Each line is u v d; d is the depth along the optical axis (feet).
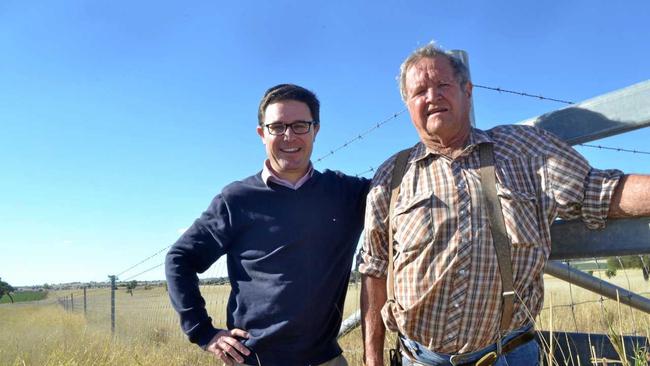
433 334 7.04
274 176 9.19
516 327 6.86
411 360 7.44
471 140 7.39
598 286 8.97
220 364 20.07
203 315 9.29
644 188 6.25
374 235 8.04
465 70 7.73
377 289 8.20
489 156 7.24
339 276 9.20
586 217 6.76
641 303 8.76
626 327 9.55
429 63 7.53
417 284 7.11
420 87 7.51
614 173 6.68
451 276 6.90
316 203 9.11
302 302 8.78
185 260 9.45
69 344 24.84
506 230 6.79
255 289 9.02
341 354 9.61
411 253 7.19
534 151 7.11
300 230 8.95
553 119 7.90
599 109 7.27
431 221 7.14
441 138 7.47
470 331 6.86
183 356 22.09
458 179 7.23
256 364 8.91
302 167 9.13
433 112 7.43
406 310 7.18
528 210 6.89
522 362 6.94
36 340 30.50
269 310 8.84
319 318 8.95
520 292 6.82
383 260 8.11
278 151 9.08
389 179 8.06
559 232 7.61
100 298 57.88
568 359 8.07
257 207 9.18
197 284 9.54
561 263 8.95
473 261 6.84
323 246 9.00
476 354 6.92
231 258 9.55
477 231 6.90
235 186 9.51
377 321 8.16
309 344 8.86
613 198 6.53
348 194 9.43
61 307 86.69
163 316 31.32
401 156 8.14
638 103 6.81
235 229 9.25
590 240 7.23
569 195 6.72
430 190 7.33
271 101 9.22
